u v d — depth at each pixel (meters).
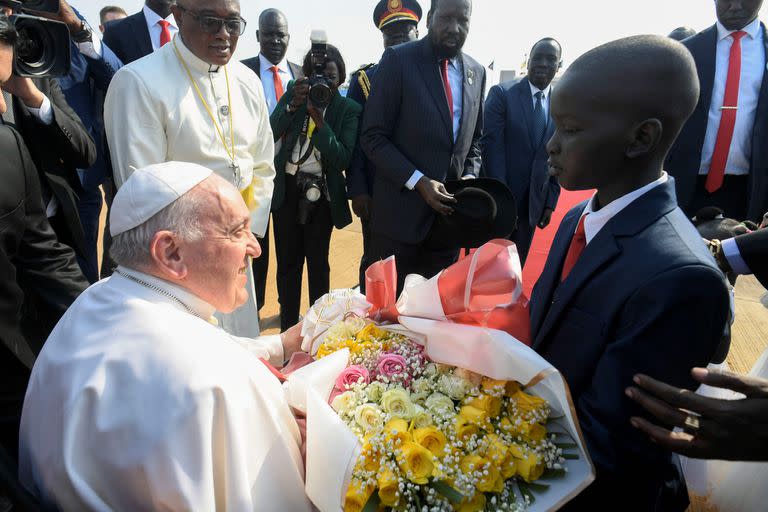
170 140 2.40
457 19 2.83
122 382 1.05
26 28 1.89
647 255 1.09
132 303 1.15
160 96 2.32
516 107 3.90
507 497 1.15
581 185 1.21
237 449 1.06
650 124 1.06
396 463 1.11
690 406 0.98
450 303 1.34
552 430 1.22
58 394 1.07
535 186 3.88
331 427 1.09
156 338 1.09
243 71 2.71
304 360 1.60
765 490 1.66
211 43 2.36
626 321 1.09
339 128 3.46
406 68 2.95
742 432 0.96
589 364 1.17
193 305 1.25
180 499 1.01
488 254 1.30
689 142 3.21
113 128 2.33
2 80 1.66
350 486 1.10
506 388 1.23
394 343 1.40
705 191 3.34
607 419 1.10
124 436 1.02
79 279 2.04
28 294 1.91
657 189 1.16
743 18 2.99
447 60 3.07
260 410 1.15
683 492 1.37
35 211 1.84
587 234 1.26
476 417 1.16
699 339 1.03
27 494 1.00
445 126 3.01
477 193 2.92
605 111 1.07
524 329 1.29
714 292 1.00
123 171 2.34
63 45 1.99
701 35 3.20
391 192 3.13
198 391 1.04
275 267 5.20
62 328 1.19
